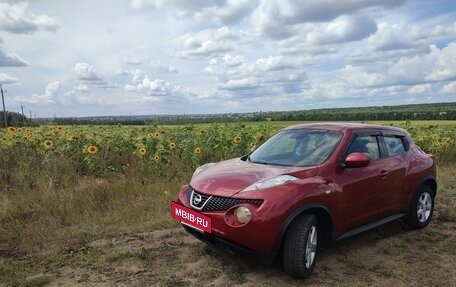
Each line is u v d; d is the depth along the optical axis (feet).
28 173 28.04
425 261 17.48
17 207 22.12
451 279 15.80
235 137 39.52
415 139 50.11
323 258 17.43
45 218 20.89
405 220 21.48
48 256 16.66
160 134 41.45
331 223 16.17
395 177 19.65
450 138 50.85
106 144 37.04
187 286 14.48
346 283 15.16
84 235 19.20
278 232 14.32
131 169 31.27
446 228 22.16
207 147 38.22
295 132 19.62
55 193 24.20
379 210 18.86
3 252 17.11
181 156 34.01
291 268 14.83
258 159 18.74
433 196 22.65
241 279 15.02
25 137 39.14
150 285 14.48
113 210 22.67
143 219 21.49
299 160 17.44
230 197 14.79
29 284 14.34
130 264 16.22
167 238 19.13
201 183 16.15
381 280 15.57
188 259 16.75
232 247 14.73
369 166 18.40
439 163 44.29
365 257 17.74
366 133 19.11
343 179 16.79
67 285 14.39
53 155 32.19
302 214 15.12
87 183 26.71
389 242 19.56
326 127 19.11
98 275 15.23
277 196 14.48
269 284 14.80
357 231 17.65
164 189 26.45
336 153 17.19
